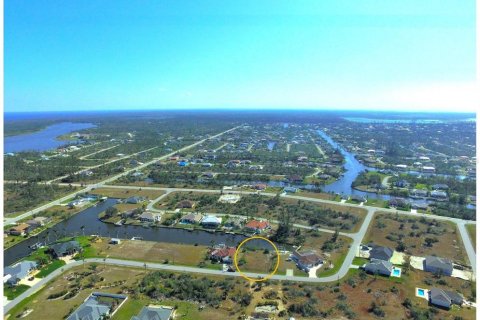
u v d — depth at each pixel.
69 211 155.12
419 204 160.38
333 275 98.75
